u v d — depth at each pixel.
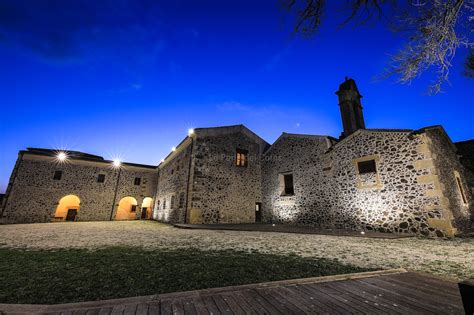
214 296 2.10
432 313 1.76
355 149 8.75
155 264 3.41
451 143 9.25
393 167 7.59
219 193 11.60
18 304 1.87
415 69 2.81
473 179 10.41
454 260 3.72
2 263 3.46
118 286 2.47
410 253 4.27
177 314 1.73
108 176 17.22
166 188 15.66
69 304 1.86
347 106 10.77
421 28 2.74
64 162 15.85
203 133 11.87
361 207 8.20
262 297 2.09
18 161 14.51
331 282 2.54
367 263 3.53
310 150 10.63
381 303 1.96
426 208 6.68
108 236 6.93
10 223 13.42
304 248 4.79
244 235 7.02
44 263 3.46
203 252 4.36
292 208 10.87
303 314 1.75
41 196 14.65
